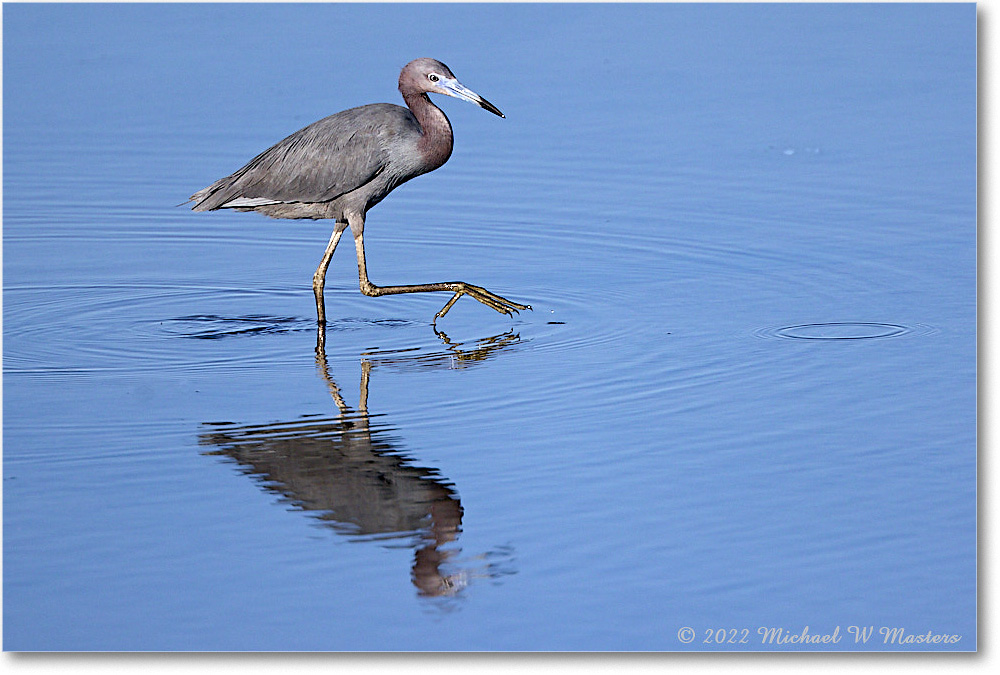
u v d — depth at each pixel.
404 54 22.14
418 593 8.47
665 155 18.97
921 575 8.66
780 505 9.55
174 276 15.74
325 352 13.01
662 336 13.24
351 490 9.83
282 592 8.50
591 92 21.16
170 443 10.65
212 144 19.23
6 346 13.22
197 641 8.02
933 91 20.91
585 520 9.34
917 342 12.90
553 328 13.63
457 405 11.43
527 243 16.41
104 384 12.06
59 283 15.44
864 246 15.78
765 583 8.58
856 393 11.62
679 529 9.22
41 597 8.46
